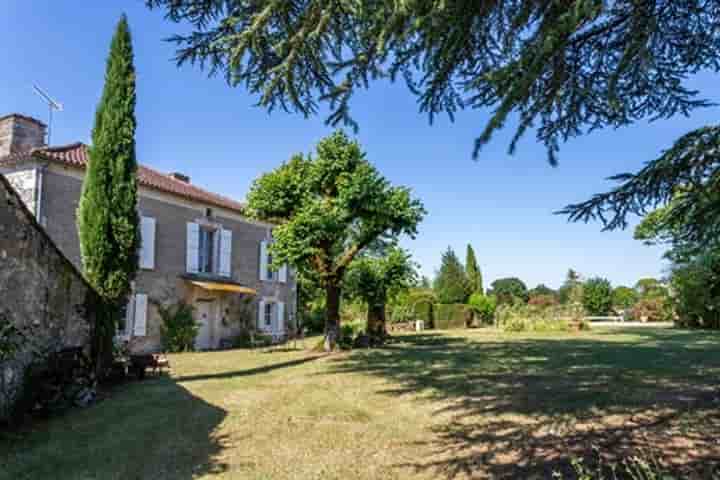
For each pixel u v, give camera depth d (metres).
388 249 14.53
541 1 2.27
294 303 18.52
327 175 11.59
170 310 12.97
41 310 5.71
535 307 25.86
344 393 6.45
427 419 5.02
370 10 2.62
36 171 9.88
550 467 3.52
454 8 2.37
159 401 5.91
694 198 2.71
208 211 14.68
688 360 9.63
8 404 4.81
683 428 4.48
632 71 2.74
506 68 2.30
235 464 3.65
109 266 7.53
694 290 19.62
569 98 3.11
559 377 7.70
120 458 3.80
